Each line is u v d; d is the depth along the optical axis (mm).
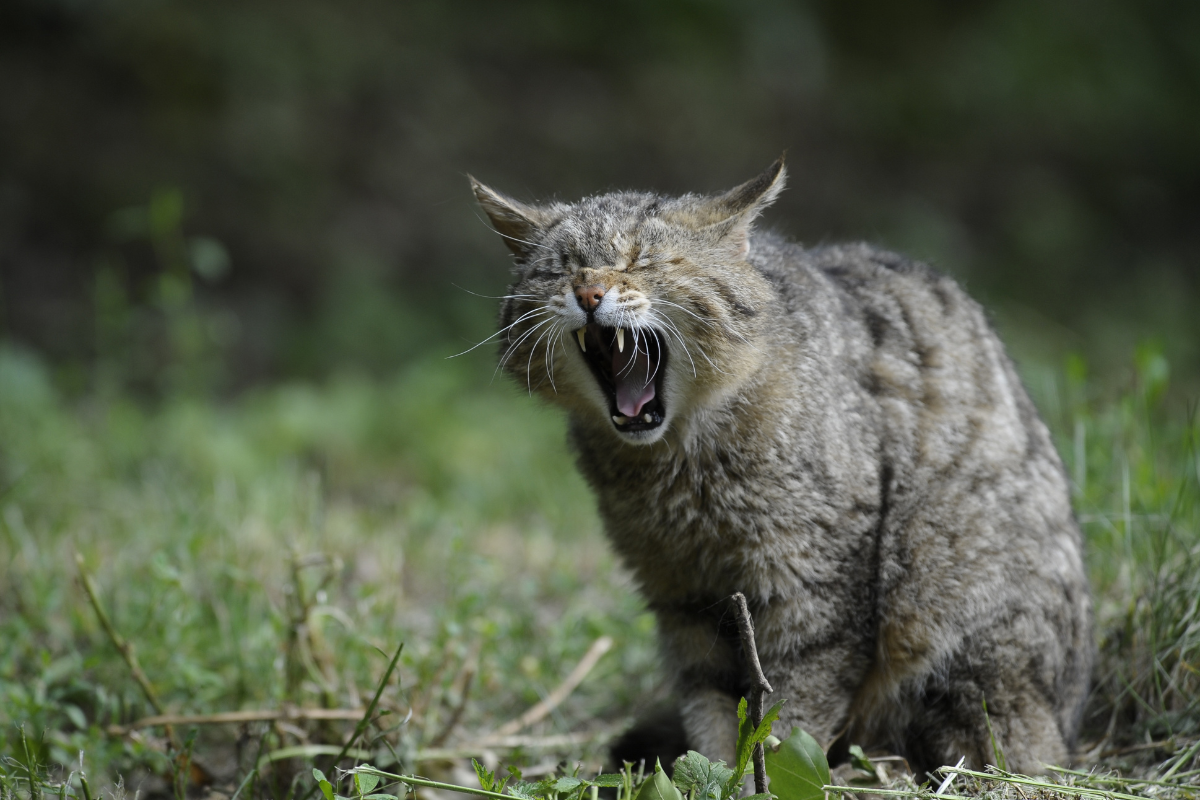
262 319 24609
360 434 19109
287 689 9531
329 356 23891
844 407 8695
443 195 27797
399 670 9477
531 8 31594
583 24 31625
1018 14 34938
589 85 30719
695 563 8906
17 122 25688
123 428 17281
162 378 21156
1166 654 9281
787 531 8477
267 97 27422
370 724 8977
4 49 26641
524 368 9008
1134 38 35375
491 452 18250
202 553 12352
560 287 8570
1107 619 10273
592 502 15828
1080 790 7367
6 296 23656
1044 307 28031
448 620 10211
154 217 17797
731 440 8523
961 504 8789
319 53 28500
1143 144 33656
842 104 32344
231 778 9250
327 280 25547
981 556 8695
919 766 8977
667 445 8688
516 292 9008
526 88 30234
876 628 8766
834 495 8508
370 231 26688
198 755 9398
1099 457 11703
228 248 25297
